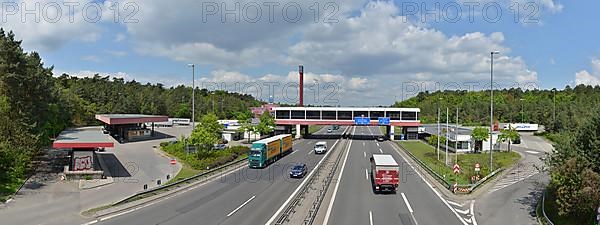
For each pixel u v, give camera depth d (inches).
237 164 2472.9
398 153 3206.2
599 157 1210.0
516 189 1828.2
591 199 1126.4
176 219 1245.7
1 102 1959.9
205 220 1238.9
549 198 1547.7
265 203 1473.9
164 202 1477.6
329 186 1836.9
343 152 3272.6
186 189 1727.4
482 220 1306.6
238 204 1454.2
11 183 1694.1
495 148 3496.6
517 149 3572.8
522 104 5969.5
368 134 5452.8
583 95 6205.7
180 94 7313.0
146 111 6018.7
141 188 1705.2
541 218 1328.7
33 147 2054.6
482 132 3284.9
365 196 1628.9
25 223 1199.6
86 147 1887.3
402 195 1656.0
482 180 1963.6
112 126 3804.1
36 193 1583.4
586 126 1273.4
